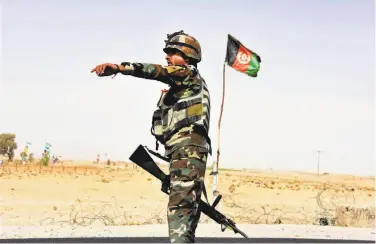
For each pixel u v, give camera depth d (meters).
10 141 53.00
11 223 13.74
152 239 9.07
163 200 21.98
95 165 48.47
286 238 9.63
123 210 18.17
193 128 5.95
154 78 5.87
